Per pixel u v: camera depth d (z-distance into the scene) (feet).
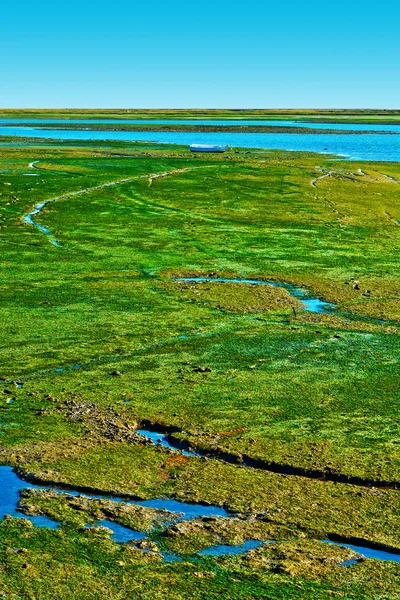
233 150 418.92
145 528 56.85
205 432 74.02
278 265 150.41
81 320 111.86
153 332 106.93
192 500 60.90
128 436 73.00
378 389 85.92
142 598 48.57
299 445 71.26
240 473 65.92
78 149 392.47
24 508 59.26
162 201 225.76
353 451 70.08
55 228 183.01
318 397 83.30
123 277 139.13
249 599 48.52
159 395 83.61
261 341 103.40
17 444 70.64
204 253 160.35
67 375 89.61
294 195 241.55
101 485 63.16
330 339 104.58
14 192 234.79
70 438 72.23
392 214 212.64
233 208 216.54
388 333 107.86
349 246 169.48
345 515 58.85
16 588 49.42
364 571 51.57
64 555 53.16
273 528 56.85
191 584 50.03
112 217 198.70
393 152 442.91
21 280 135.03
